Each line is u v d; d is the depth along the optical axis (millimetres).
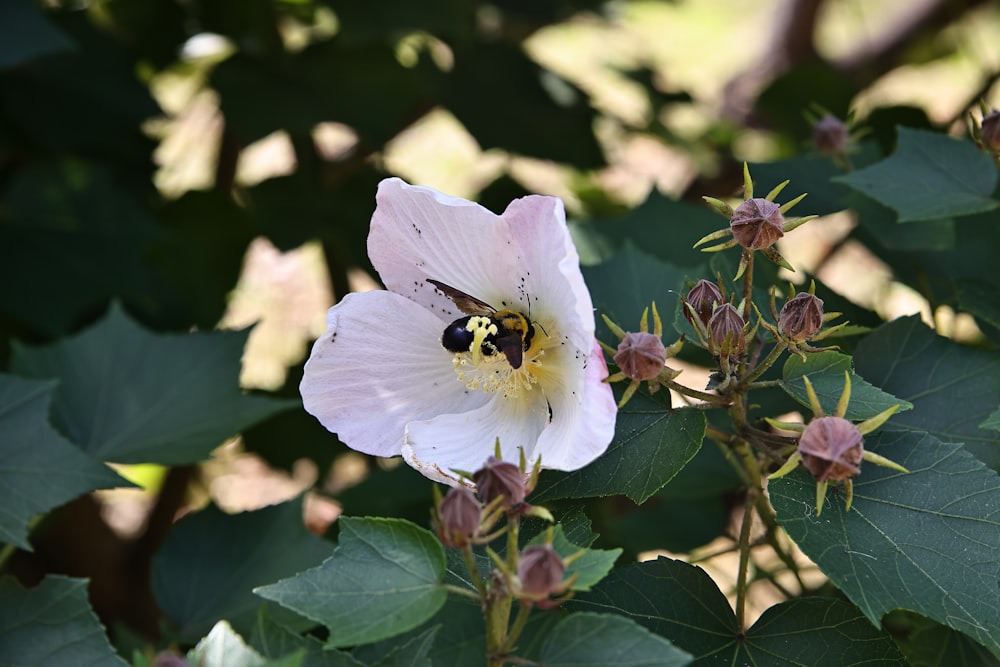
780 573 461
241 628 398
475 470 295
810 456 279
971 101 570
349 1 594
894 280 456
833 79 628
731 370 313
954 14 825
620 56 839
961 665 343
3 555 406
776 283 403
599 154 690
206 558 414
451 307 334
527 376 324
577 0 723
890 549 295
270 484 907
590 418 287
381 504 494
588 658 261
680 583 321
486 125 678
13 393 397
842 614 317
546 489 310
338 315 325
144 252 638
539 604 260
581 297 279
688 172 911
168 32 688
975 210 382
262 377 886
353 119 601
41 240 595
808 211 452
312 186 628
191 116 965
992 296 380
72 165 612
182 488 739
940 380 353
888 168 401
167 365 470
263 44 615
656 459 309
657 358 284
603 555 271
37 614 341
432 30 596
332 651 292
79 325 626
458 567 311
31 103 626
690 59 1252
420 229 319
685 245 476
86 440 455
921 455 310
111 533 778
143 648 427
